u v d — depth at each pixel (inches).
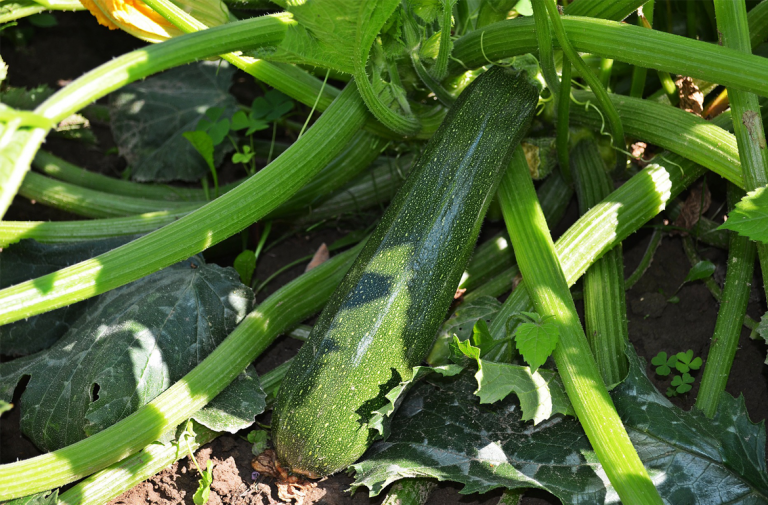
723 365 32.1
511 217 32.1
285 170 31.9
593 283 33.4
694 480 30.3
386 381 30.6
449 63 33.9
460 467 31.0
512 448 31.4
